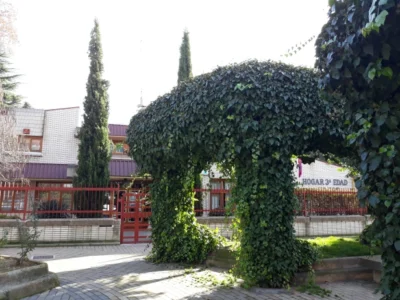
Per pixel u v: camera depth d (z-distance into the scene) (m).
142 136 8.29
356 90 3.48
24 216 12.40
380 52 3.12
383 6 2.83
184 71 18.39
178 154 7.54
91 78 16.11
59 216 13.08
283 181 6.19
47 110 22.00
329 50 3.58
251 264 6.17
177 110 7.19
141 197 13.39
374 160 3.16
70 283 6.52
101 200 13.77
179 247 8.64
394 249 3.12
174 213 8.77
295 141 6.26
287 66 6.50
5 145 14.57
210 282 6.58
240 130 6.07
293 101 6.21
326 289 6.29
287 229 6.27
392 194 3.05
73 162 21.66
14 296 5.38
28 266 6.45
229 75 6.37
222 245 8.65
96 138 15.38
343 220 15.78
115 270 7.75
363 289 6.36
